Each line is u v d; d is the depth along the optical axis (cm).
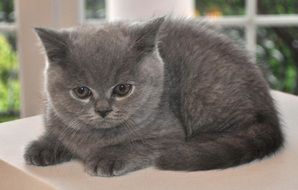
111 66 60
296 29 107
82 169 63
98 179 61
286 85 109
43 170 63
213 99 67
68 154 65
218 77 67
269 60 107
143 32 62
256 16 104
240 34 104
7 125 73
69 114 63
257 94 67
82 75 60
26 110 100
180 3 91
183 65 68
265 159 64
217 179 60
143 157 63
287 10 107
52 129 65
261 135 65
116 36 62
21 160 65
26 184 62
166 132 64
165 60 68
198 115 67
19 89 102
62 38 61
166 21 72
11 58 102
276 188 58
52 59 62
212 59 68
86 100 61
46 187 60
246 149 63
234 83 67
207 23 75
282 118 73
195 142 65
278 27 106
